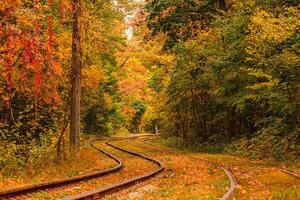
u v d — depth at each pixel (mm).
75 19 22125
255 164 21000
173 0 36062
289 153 22062
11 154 17406
